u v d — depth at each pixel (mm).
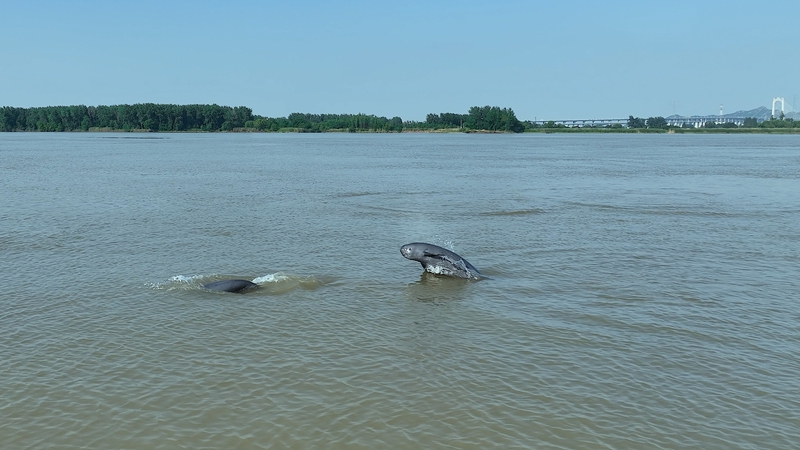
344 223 38719
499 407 15039
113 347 18359
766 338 19531
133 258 28906
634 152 139875
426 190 57750
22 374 16547
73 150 130500
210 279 25406
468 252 30922
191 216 40750
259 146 160500
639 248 31828
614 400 15492
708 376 16875
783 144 192125
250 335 19406
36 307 21797
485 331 20016
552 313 21797
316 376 16562
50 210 42750
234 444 13414
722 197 52875
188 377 16438
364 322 20734
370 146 168375
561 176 74188
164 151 129250
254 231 35719
